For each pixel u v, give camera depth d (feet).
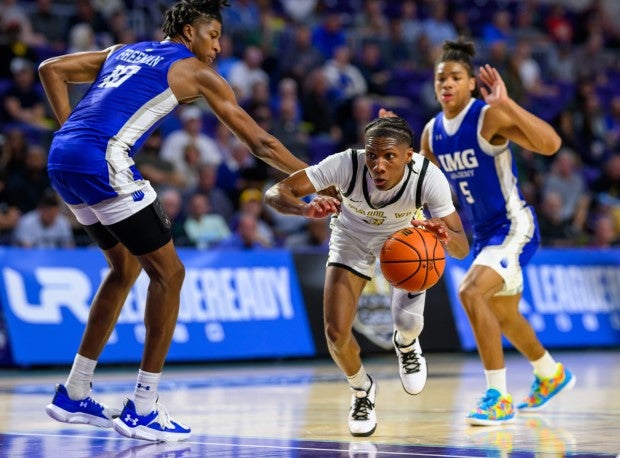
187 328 36.70
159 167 41.32
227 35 54.65
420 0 66.64
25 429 19.27
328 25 59.11
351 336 18.62
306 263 40.29
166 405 24.09
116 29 48.96
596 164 58.44
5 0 48.93
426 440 17.66
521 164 52.21
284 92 48.75
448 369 35.47
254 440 17.58
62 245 37.65
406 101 57.26
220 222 41.42
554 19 71.51
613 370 34.78
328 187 18.57
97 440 17.62
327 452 15.97
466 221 47.62
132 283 19.10
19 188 39.24
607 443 17.25
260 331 38.29
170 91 17.79
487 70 21.06
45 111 45.78
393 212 18.53
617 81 68.33
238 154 45.91
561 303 44.60
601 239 48.65
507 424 20.30
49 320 34.91
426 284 17.95
